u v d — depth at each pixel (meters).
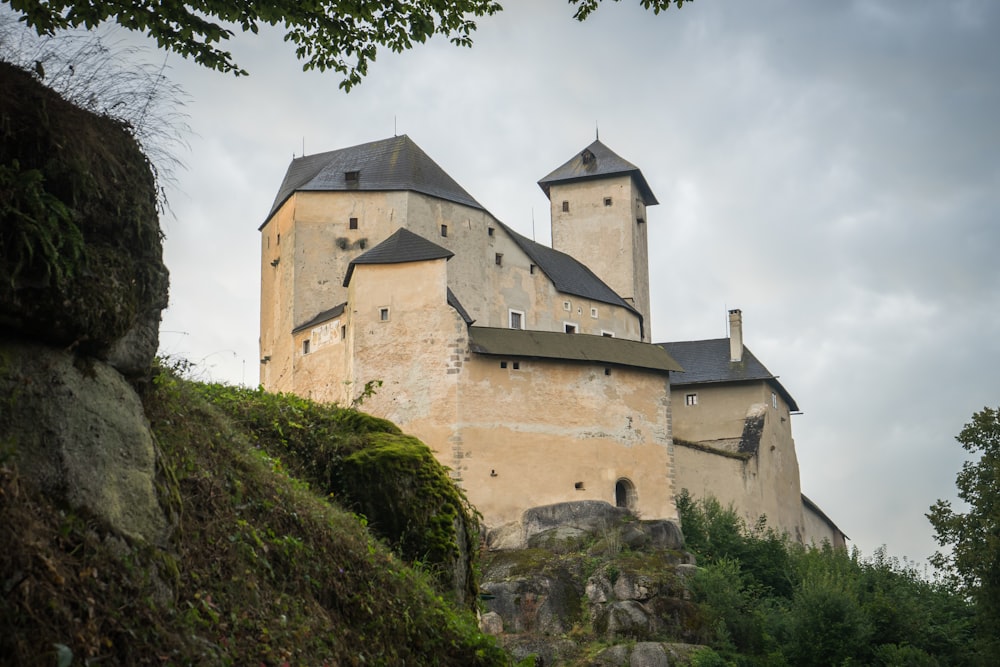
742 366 63.88
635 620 41.22
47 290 7.19
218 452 9.77
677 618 41.72
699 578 43.72
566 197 70.88
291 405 13.41
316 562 9.70
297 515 9.98
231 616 7.98
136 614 6.85
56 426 7.14
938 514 40.41
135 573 7.05
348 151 59.94
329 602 9.53
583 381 50.22
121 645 6.59
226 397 12.81
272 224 59.09
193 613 7.43
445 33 14.37
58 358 7.38
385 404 47.75
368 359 48.44
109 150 7.97
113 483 7.37
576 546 45.94
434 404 47.31
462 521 13.07
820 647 40.53
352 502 12.47
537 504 47.41
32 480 6.85
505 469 47.31
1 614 5.91
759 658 40.84
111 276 7.77
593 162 71.50
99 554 6.88
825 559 49.69
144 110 8.37
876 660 40.81
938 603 45.62
